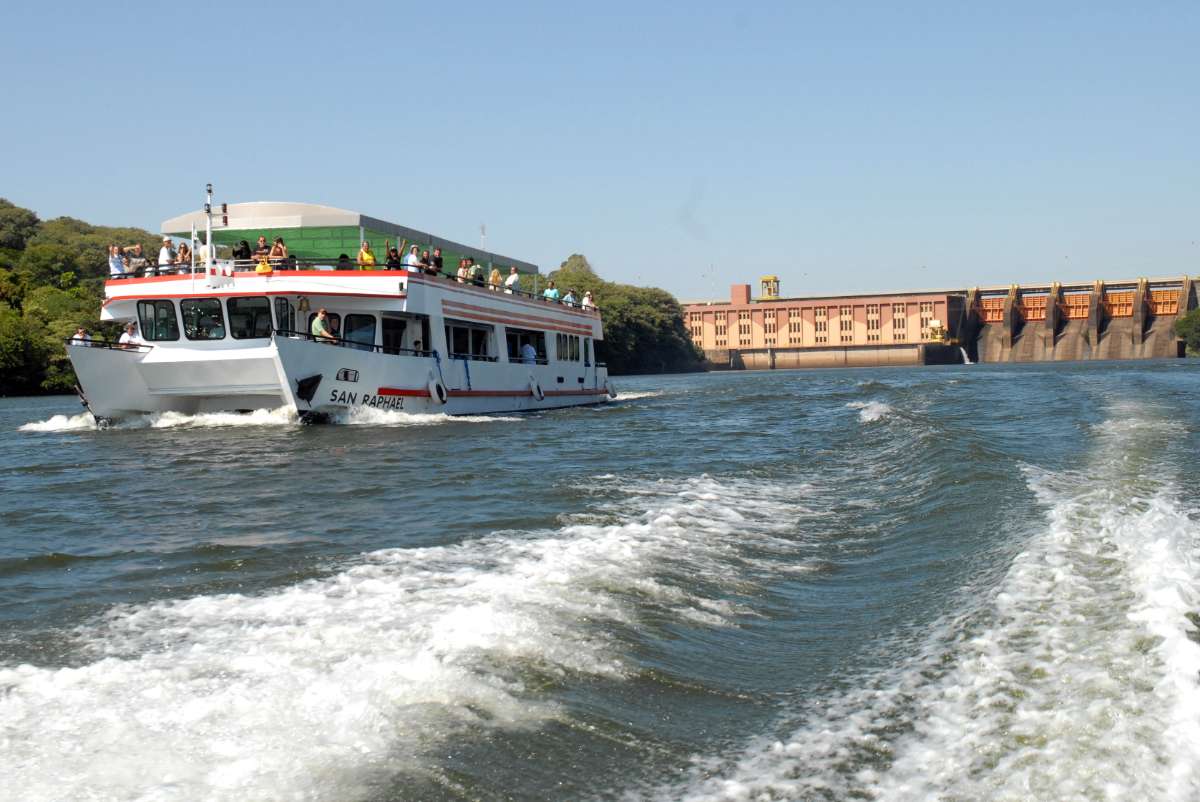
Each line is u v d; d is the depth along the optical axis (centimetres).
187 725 724
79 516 1783
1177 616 865
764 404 5109
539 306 4819
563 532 1459
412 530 1527
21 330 9794
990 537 1307
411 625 952
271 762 668
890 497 1783
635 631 959
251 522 1669
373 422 3641
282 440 3069
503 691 791
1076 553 1133
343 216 3869
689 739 726
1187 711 674
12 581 1255
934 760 658
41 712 752
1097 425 2794
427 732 716
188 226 3903
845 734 717
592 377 5553
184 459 2662
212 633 955
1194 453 2111
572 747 704
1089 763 623
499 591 1083
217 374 3434
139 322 3541
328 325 3706
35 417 5275
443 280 3912
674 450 2745
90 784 636
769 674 864
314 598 1078
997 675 789
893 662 863
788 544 1421
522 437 3172
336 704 758
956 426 2873
